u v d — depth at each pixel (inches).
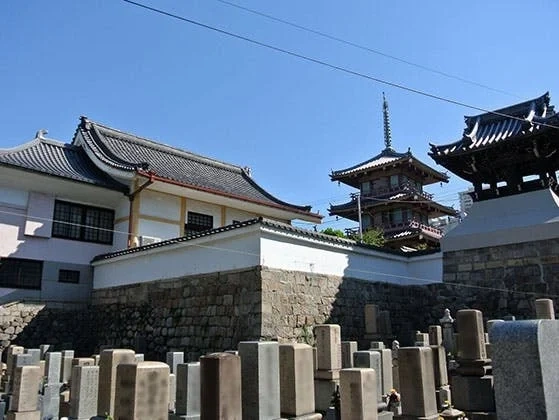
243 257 537.3
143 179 770.8
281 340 510.9
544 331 145.3
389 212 1477.6
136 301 664.4
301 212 1000.2
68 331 715.4
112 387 290.5
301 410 247.3
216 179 1017.5
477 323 317.4
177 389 280.2
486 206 716.0
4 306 660.7
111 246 799.7
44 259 722.2
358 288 639.1
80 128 925.8
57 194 754.8
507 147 681.0
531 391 140.9
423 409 241.1
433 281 721.6
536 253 637.3
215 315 549.0
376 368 333.4
